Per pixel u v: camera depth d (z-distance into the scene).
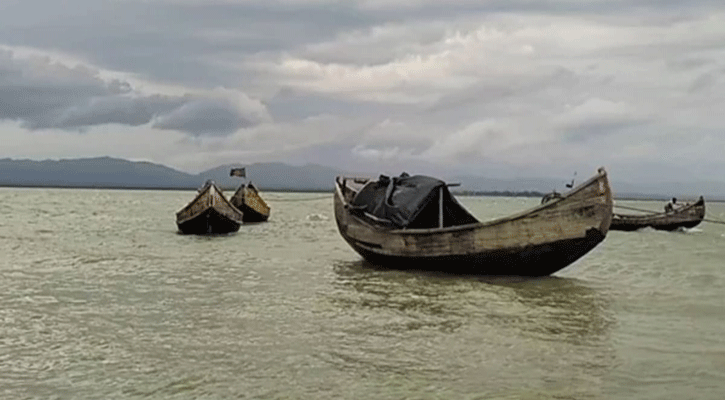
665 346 9.93
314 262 21.03
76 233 31.52
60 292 14.16
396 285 15.80
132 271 17.88
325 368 8.48
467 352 9.41
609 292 15.35
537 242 16.00
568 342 10.12
